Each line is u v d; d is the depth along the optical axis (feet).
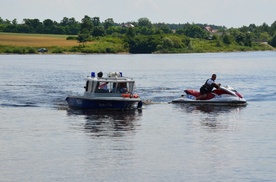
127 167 143.95
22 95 298.76
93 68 568.41
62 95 297.94
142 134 183.83
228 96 254.27
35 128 194.59
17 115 223.92
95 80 234.38
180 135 182.19
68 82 385.70
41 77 435.53
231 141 172.96
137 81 392.47
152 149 162.20
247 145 167.43
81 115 223.30
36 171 140.36
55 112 231.71
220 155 155.43
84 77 434.71
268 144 168.66
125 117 218.38
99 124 201.98
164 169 142.20
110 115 223.30
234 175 137.39
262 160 150.20
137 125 200.44
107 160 150.10
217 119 214.48
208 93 256.32
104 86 235.20
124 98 232.73
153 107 246.27
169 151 159.84
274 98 281.95
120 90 236.22
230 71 510.99
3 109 241.76
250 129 192.85
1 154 156.56
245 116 221.46
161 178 135.44
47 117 218.38
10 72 502.38
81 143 169.89
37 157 153.17
